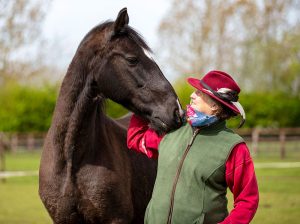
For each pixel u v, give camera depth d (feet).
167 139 12.01
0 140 54.44
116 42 13.26
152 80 13.00
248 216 10.73
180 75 134.10
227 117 11.46
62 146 13.70
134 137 13.29
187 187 11.10
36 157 84.99
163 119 12.55
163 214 11.23
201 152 11.18
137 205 15.02
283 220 27.96
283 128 91.09
